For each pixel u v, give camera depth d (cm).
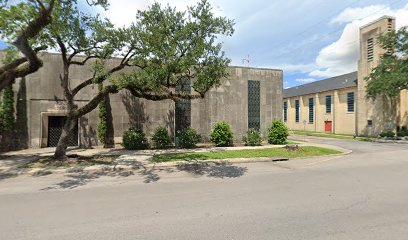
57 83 1440
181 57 824
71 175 828
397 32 2272
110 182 734
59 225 420
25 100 1395
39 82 1415
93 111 1476
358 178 777
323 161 1130
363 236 372
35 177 801
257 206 514
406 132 2352
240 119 1780
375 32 2620
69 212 483
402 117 2578
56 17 881
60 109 1439
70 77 1448
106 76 1110
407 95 2545
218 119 1722
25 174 840
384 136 2338
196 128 1672
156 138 1461
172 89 1599
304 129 3969
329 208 500
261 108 1844
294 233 383
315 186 679
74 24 973
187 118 1655
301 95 4059
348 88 3073
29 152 1257
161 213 476
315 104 3700
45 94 1421
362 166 995
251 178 784
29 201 554
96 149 1388
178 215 465
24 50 790
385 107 2500
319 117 3631
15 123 1376
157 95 1098
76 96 1448
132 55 1110
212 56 845
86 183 722
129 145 1396
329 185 689
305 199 561
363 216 454
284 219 442
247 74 1809
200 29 829
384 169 930
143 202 545
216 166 997
